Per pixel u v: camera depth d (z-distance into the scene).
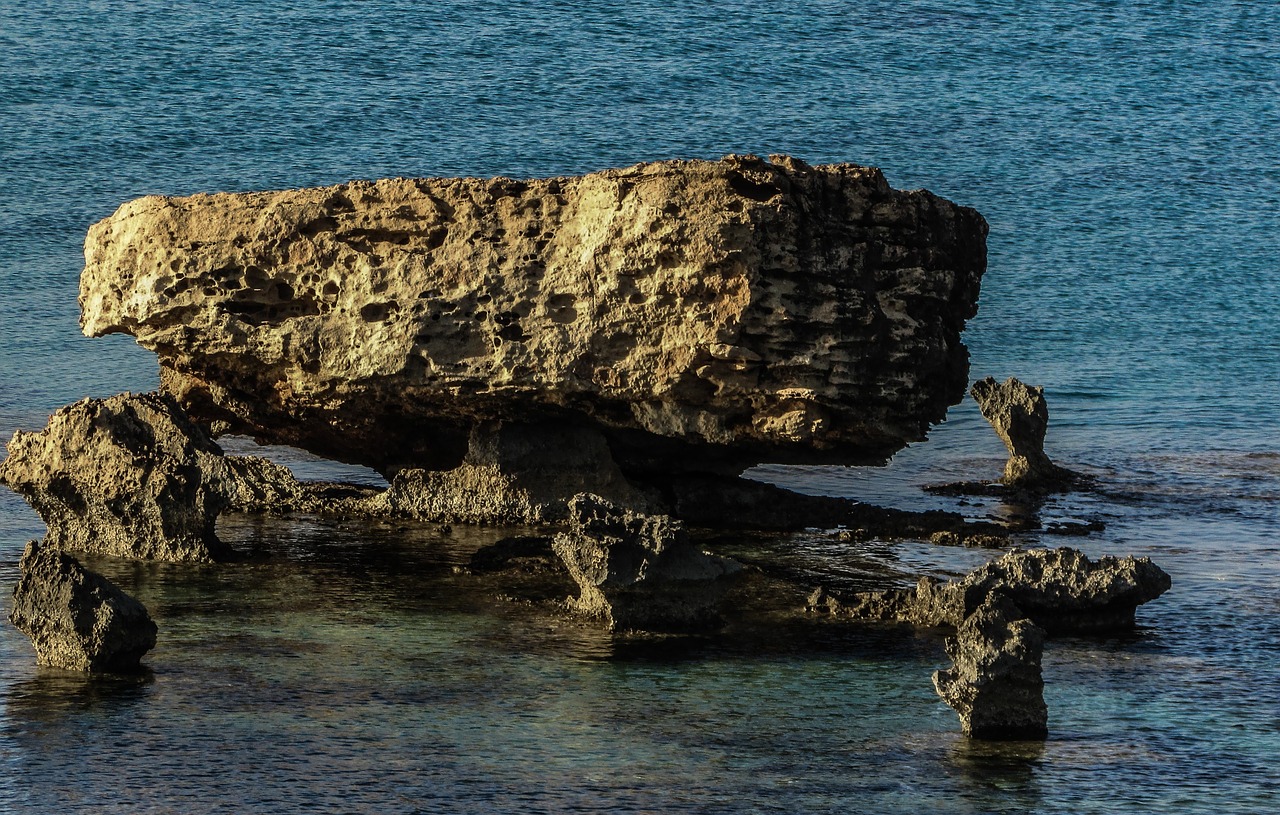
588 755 71.81
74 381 182.25
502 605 95.88
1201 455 156.88
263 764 70.25
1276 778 70.12
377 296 109.44
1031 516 125.38
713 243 100.38
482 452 115.94
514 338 107.12
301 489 121.94
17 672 82.19
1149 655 87.31
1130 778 69.94
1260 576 105.00
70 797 66.56
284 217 111.38
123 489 106.56
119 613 82.06
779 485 138.88
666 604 91.12
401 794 67.31
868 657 86.56
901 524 117.69
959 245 108.69
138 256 115.00
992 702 74.50
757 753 72.38
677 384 103.56
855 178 104.00
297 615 93.31
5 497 125.00
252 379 116.12
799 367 101.44
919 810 66.38
